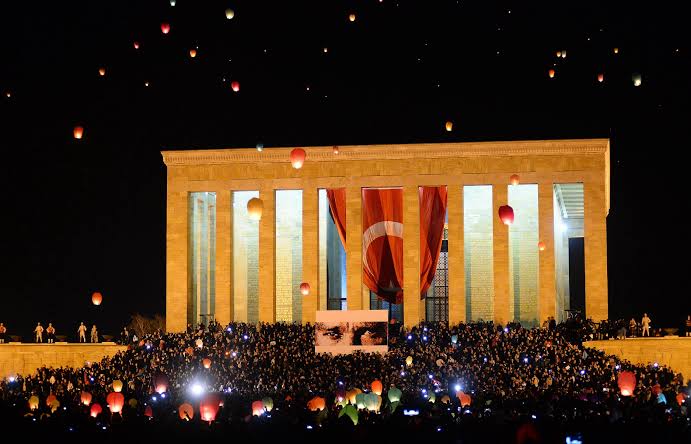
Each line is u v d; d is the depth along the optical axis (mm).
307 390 94938
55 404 82750
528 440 48719
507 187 130250
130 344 120688
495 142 130125
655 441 58031
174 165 135250
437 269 137375
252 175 134250
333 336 112750
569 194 138625
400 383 96500
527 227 133000
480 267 133500
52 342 127688
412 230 130875
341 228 132125
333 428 62000
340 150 132625
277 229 137125
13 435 65188
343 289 137625
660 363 111312
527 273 132625
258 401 76500
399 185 131750
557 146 129375
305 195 133250
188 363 107750
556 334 111250
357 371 102688
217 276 133250
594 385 91375
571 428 59156
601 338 115438
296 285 136125
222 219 134000
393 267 130625
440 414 69500
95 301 104000
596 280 127250
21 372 123562
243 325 118375
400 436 60688
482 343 106875
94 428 66938
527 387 91375
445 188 131125
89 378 104625
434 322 120562
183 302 133000
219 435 63125
